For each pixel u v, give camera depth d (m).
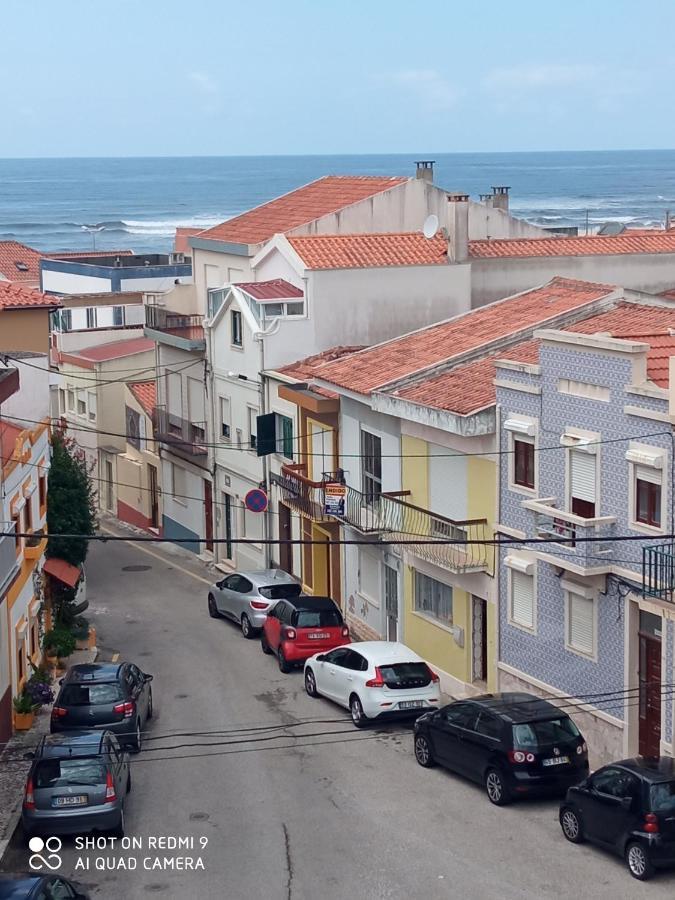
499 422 27.88
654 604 23.02
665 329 28.12
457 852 21.34
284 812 23.38
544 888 19.84
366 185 48.44
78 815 21.83
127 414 54.09
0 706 26.56
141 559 46.75
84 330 58.88
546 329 28.16
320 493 36.19
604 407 24.69
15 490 29.11
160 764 26.16
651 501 23.78
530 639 27.61
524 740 23.17
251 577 37.12
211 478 45.53
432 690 28.00
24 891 16.67
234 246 45.91
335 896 19.81
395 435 32.47
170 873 20.88
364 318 40.78
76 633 34.84
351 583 36.53
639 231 52.66
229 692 31.06
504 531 28.08
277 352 40.47
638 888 19.78
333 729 28.09
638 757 22.09
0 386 25.48
